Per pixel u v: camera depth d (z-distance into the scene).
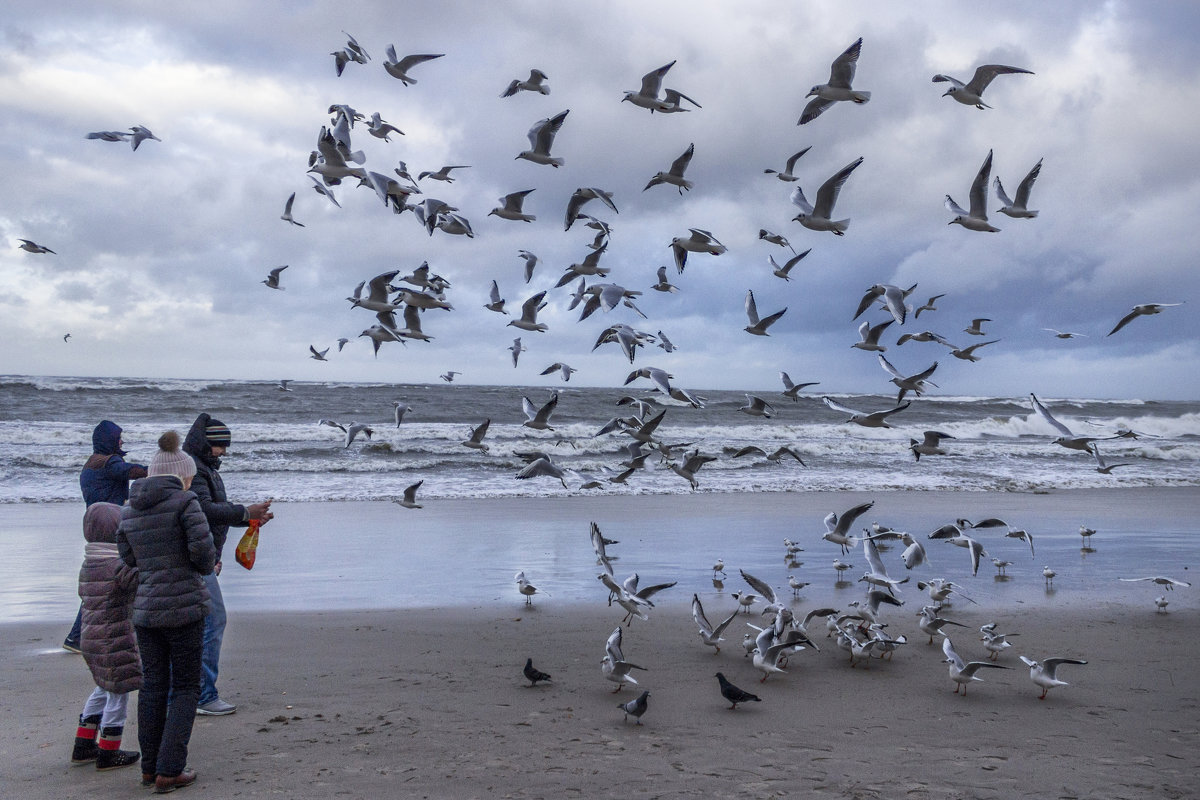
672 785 5.71
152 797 5.37
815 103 10.41
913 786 5.78
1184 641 10.08
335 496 22.67
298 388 61.00
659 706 7.54
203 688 7.00
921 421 54.50
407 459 30.05
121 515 5.68
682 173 11.88
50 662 8.52
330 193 10.95
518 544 16.42
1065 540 17.72
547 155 12.02
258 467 27.53
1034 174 10.63
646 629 10.53
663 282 12.84
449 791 5.54
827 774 5.98
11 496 21.25
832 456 34.91
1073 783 5.87
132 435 32.50
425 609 11.36
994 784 5.84
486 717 7.11
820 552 16.00
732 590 12.84
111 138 12.77
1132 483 29.17
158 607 5.39
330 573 13.65
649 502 22.94
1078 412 74.50
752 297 12.36
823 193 10.94
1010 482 27.78
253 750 6.20
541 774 5.86
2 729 6.60
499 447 33.12
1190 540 17.80
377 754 6.18
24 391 47.97
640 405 13.09
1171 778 5.98
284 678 8.14
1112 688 8.23
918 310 12.45
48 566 13.64
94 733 6.02
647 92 11.50
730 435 41.47
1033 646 9.85
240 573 13.54
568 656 9.21
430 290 12.30
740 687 8.17
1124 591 13.02
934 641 10.12
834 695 7.95
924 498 24.53
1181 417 54.81
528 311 12.64
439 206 10.87
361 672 8.41
